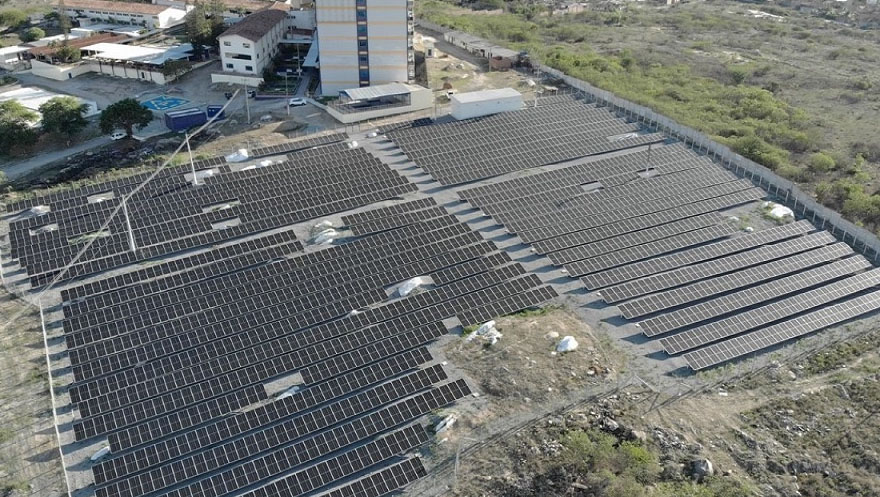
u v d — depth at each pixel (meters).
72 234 84.62
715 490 51.88
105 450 55.59
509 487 52.66
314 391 61.47
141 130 118.56
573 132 117.19
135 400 60.56
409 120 122.38
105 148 112.44
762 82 153.25
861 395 62.16
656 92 140.50
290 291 74.94
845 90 147.12
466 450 56.25
